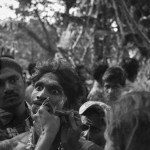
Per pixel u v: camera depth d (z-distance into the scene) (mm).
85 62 8102
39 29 9758
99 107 3137
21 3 8109
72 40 8430
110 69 4680
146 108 1772
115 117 1815
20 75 3217
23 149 2568
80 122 2510
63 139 2473
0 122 3189
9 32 8641
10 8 8031
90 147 2471
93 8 8422
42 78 2594
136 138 1766
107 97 4613
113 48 8250
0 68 3168
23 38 9688
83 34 8352
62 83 2574
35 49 10914
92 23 8164
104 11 8273
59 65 2604
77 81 2621
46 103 2527
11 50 7816
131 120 1772
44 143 2398
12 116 3197
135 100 1803
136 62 6090
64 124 2500
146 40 7270
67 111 2504
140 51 8023
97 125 3139
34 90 2604
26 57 10742
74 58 8062
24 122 3197
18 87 3178
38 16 8289
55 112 2500
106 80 4656
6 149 2605
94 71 5566
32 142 2549
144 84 5238
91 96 5137
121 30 7793
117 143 1810
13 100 3154
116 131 1806
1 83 3162
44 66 2621
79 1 8430
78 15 8445
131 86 4848
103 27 8344
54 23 8508
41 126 2461
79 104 2662
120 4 7066
